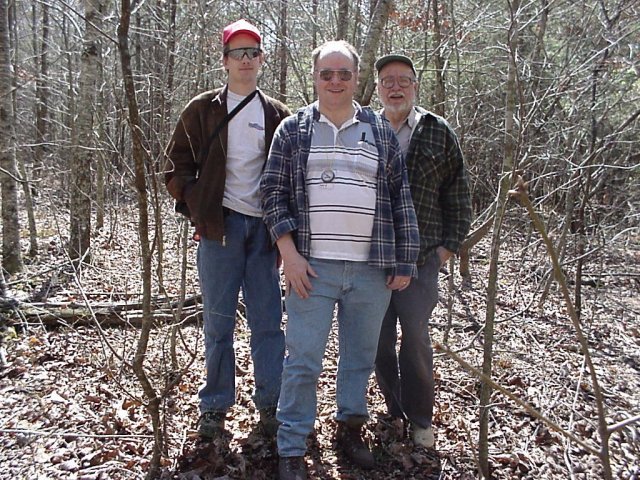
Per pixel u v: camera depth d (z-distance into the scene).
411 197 2.62
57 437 2.78
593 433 3.16
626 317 5.61
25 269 5.87
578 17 5.71
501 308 5.64
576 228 6.25
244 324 4.52
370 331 2.56
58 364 3.64
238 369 3.68
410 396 2.85
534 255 6.97
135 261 6.31
